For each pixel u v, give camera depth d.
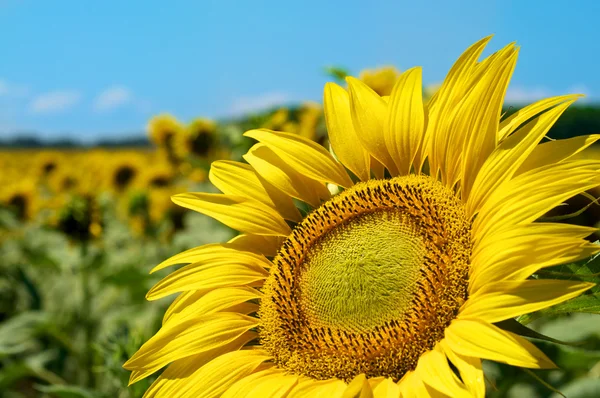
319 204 0.46
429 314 0.36
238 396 0.38
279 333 0.41
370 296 0.38
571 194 0.34
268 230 0.45
